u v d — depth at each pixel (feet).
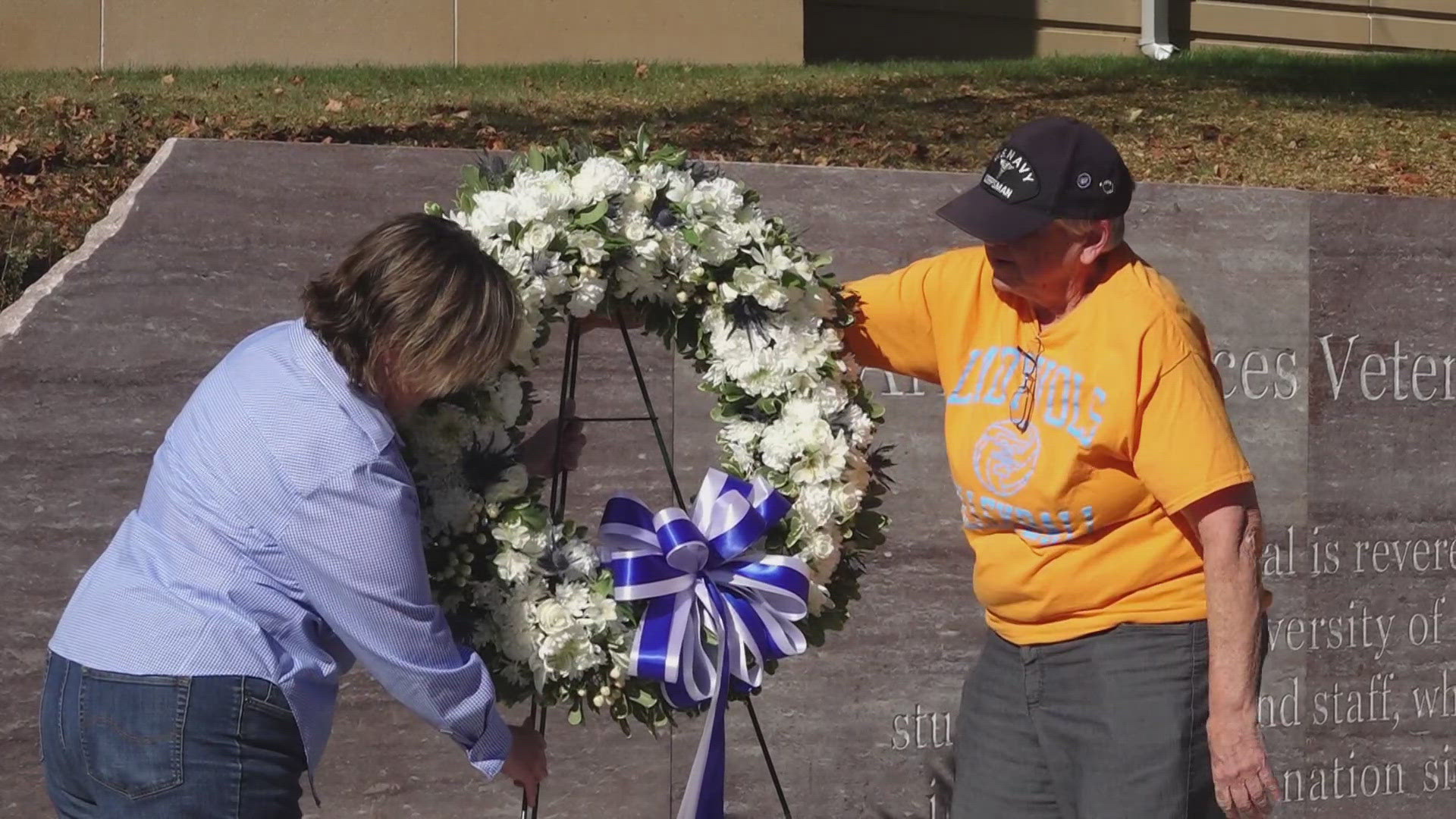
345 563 7.25
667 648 8.92
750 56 37.06
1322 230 16.26
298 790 7.69
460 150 13.34
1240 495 8.46
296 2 33.09
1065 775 9.24
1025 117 27.53
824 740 14.58
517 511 8.73
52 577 12.17
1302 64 36.73
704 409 14.12
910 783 14.83
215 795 7.23
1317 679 16.24
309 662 7.53
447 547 8.70
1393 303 16.56
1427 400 16.70
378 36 33.76
